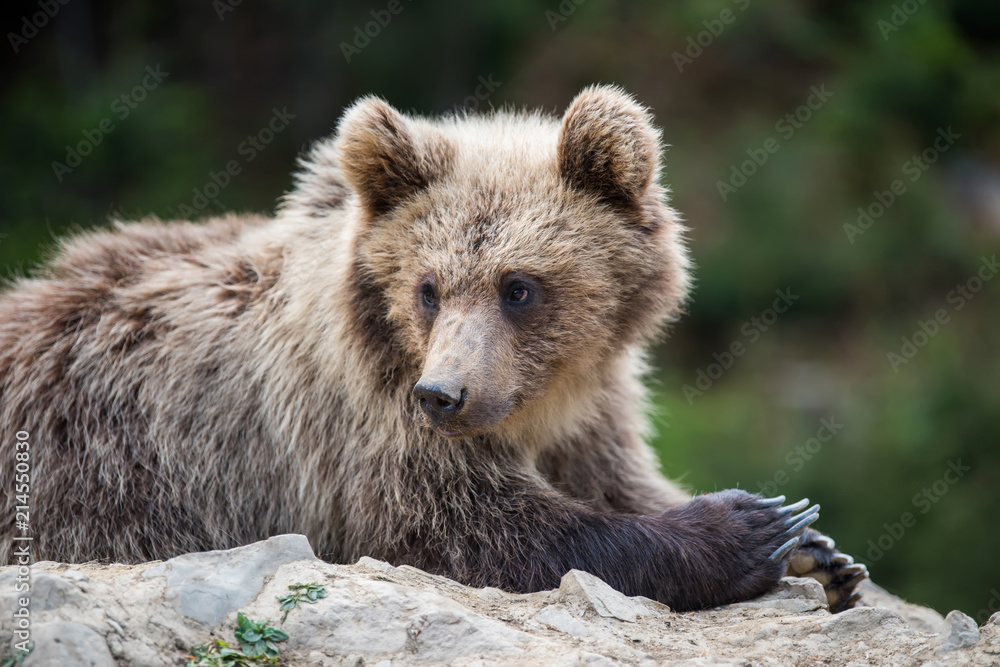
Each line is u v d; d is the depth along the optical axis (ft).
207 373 32.89
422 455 30.48
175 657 21.91
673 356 116.57
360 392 30.76
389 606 23.71
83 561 31.73
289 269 32.78
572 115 29.94
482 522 30.09
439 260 29.07
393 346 30.63
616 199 30.71
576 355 30.27
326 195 33.63
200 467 32.53
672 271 32.01
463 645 22.97
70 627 20.79
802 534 31.48
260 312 32.94
